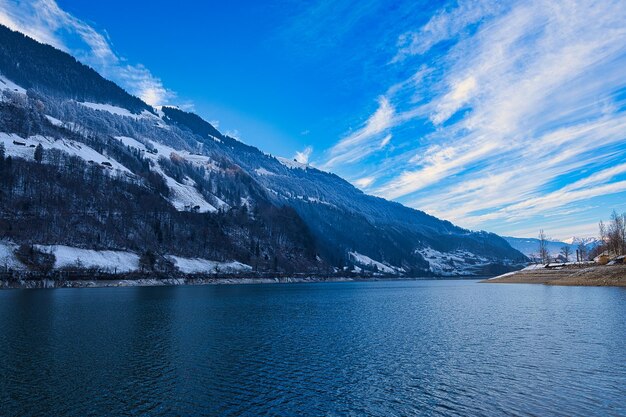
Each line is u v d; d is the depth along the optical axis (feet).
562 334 194.90
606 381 120.06
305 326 235.20
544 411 97.91
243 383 121.49
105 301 372.58
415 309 333.21
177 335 198.80
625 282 501.56
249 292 575.79
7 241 623.77
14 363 141.49
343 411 99.86
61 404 103.45
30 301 364.58
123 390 114.42
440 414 97.40
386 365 142.61
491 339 187.73
